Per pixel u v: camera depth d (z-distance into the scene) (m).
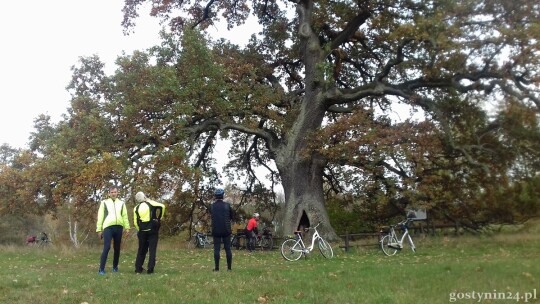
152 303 7.06
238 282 8.79
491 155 20.80
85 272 11.29
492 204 22.50
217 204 11.41
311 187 22.23
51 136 22.38
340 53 24.84
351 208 26.45
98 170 17.92
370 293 7.45
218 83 20.61
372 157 20.61
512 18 18.36
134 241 23.08
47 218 43.91
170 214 24.34
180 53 21.14
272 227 29.78
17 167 22.12
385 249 15.95
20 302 7.21
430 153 20.33
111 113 20.44
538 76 17.45
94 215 20.22
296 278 9.31
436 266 10.30
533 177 21.58
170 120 20.05
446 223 25.27
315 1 23.03
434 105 20.97
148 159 19.39
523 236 19.72
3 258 16.31
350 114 22.06
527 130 19.33
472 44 18.53
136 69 20.69
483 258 12.42
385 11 22.08
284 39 27.17
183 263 14.05
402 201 23.25
